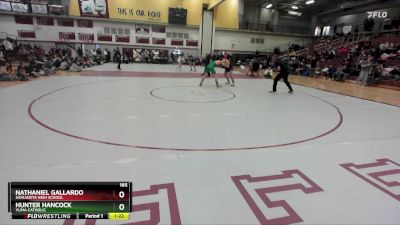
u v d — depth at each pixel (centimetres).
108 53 2248
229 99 701
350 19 2742
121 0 2242
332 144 365
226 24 2562
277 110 584
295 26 3162
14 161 274
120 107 552
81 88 792
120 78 1100
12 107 516
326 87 1052
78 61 1591
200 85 952
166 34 2448
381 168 291
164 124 436
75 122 428
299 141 374
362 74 1178
